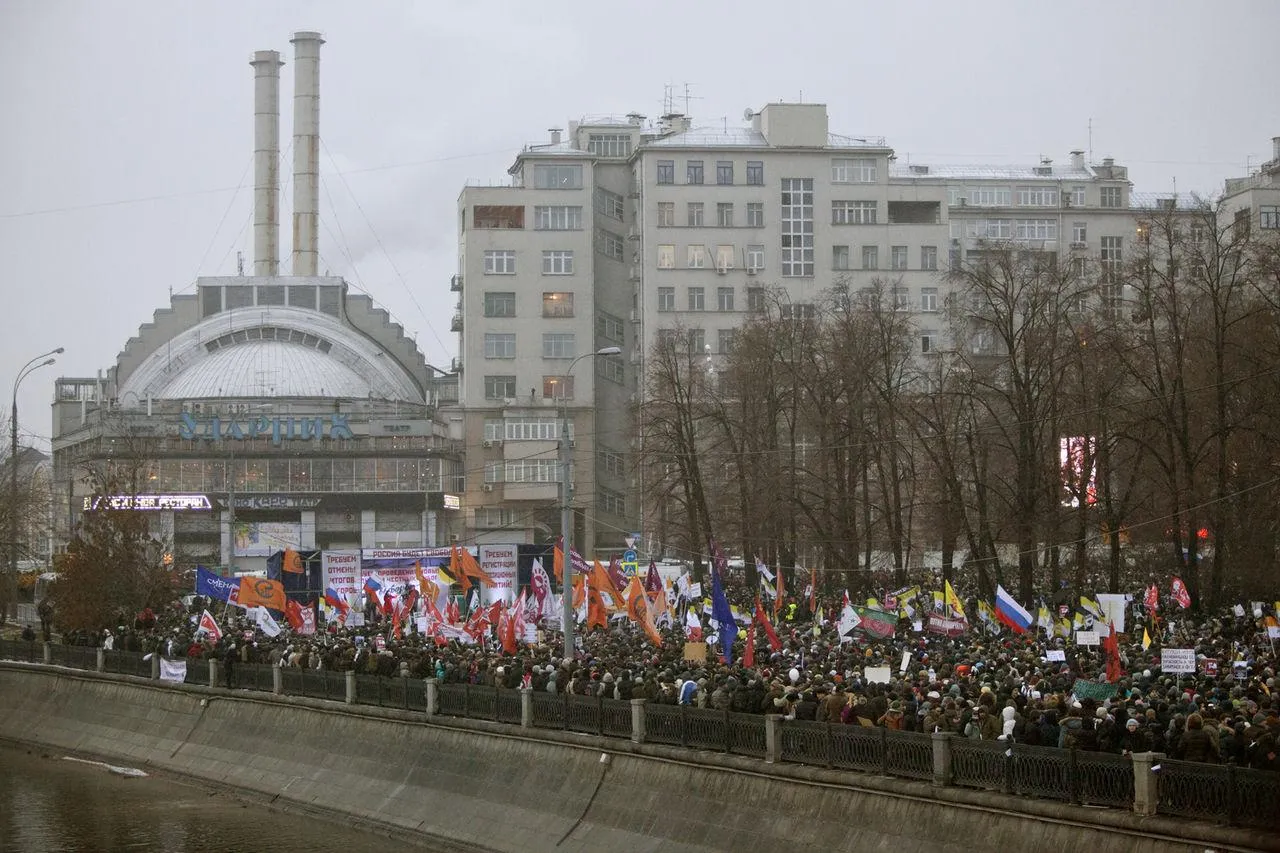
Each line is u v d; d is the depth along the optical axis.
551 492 150.12
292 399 165.88
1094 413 72.81
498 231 151.25
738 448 95.56
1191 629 58.47
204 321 177.88
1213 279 70.56
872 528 87.69
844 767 34.31
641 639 59.47
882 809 32.88
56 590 79.25
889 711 34.81
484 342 150.88
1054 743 31.25
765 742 36.41
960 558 113.00
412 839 45.78
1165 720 31.67
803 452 98.38
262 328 179.38
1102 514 73.69
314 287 181.62
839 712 36.06
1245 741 28.64
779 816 35.34
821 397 84.56
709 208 150.12
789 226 150.75
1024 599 69.75
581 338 151.12
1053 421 72.44
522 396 150.88
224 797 54.28
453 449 155.88
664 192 149.88
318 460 154.62
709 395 98.25
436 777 46.94
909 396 84.88
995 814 30.44
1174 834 26.98
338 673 53.34
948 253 152.00
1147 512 77.06
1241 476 68.81
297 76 193.25
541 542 150.50
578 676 43.91
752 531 88.25
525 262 151.25
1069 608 66.06
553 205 151.62
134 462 100.88
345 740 51.84
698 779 37.91
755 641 54.81
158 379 175.88
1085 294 75.25
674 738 39.16
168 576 81.50
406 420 156.00
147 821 50.38
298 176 192.38
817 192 151.12
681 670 44.44
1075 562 76.56
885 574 89.62
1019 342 74.25
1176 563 75.81
